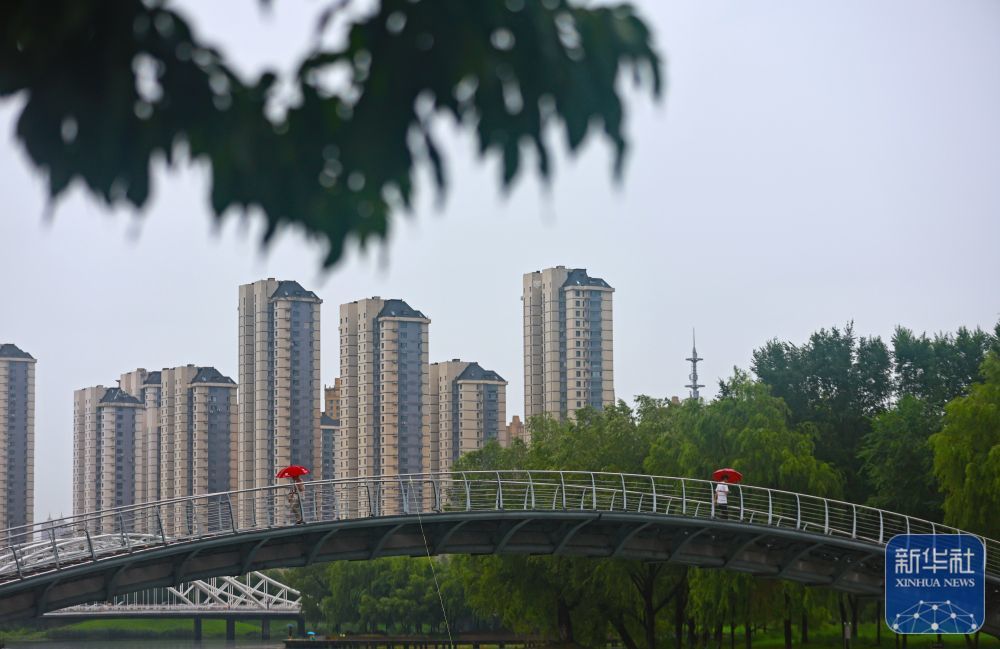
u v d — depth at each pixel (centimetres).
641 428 8806
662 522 5875
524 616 8881
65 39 516
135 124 523
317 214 539
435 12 525
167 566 5053
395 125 526
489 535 5881
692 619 8906
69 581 4791
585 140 537
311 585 16950
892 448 8750
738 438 7512
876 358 10788
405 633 16588
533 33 532
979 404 7056
